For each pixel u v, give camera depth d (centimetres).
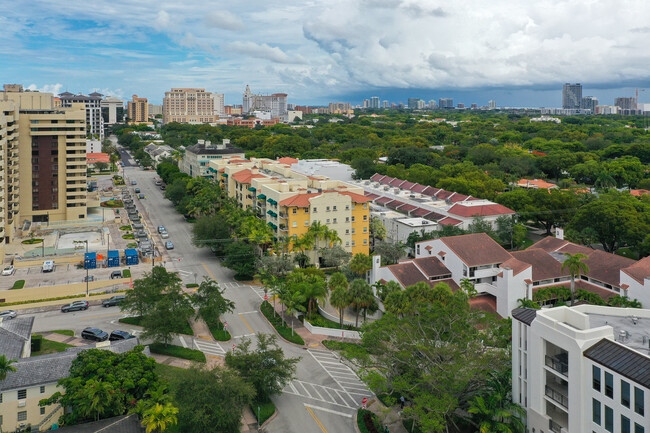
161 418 6297
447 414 6819
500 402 6788
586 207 15600
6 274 13788
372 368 8094
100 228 18838
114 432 6462
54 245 16675
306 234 14088
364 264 12350
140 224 19125
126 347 8481
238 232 15338
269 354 8094
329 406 8038
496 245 11812
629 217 14662
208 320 10906
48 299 12319
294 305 10800
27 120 18725
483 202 17200
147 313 10494
